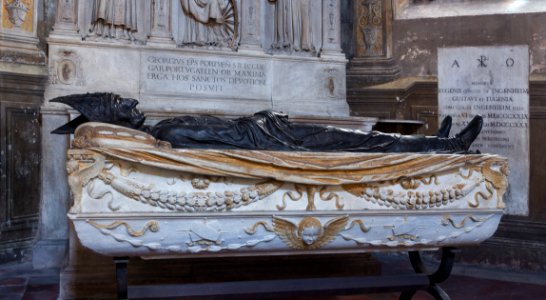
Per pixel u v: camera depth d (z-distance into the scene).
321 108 5.16
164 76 4.64
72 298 3.69
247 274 4.09
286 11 5.21
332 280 3.23
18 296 3.83
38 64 4.91
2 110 4.70
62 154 4.37
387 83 5.85
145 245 2.70
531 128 5.09
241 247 2.86
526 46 4.89
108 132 2.73
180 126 3.02
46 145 4.32
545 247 4.83
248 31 5.01
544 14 5.21
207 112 4.55
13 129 4.79
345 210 2.95
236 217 2.80
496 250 4.98
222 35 5.00
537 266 4.84
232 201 2.77
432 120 5.61
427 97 5.66
